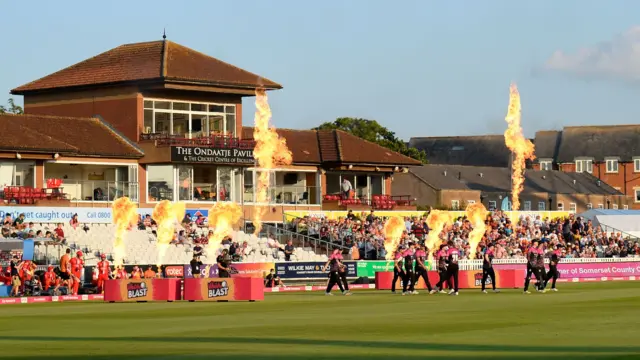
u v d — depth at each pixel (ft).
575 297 158.10
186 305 146.10
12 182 240.53
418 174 437.58
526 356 73.87
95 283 182.70
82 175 255.70
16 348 84.48
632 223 318.65
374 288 203.51
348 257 240.94
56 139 250.37
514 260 245.04
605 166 556.92
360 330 98.73
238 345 85.30
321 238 252.62
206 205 271.69
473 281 193.36
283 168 293.64
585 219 320.29
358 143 318.04
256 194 288.92
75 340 91.50
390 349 80.48
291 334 95.20
